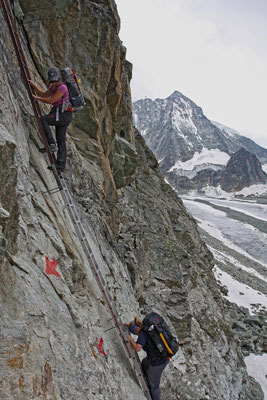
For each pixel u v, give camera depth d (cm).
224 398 1491
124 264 1243
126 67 1764
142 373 591
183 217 3194
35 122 719
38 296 409
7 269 368
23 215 492
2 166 366
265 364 2539
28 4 1020
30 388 307
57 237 575
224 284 4353
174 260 1880
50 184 682
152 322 557
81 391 386
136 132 3375
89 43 1173
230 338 2117
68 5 1068
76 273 575
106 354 526
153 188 2916
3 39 689
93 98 1248
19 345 326
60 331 420
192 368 1344
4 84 586
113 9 1341
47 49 1091
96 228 1066
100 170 1336
